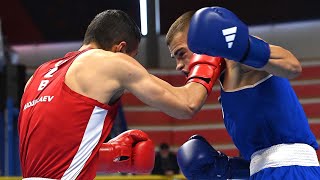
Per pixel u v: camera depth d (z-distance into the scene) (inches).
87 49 97.9
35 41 410.6
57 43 412.2
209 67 101.0
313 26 395.2
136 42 101.4
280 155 95.7
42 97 94.2
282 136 96.7
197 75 99.8
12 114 281.4
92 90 91.4
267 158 96.7
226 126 104.9
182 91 96.2
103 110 92.2
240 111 99.0
